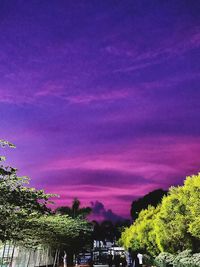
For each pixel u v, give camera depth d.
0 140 8.94
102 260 46.91
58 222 19.58
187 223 33.19
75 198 44.69
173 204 35.72
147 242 45.22
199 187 30.34
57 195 9.99
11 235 9.51
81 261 49.06
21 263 23.31
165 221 35.88
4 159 8.94
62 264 42.59
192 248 33.72
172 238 35.19
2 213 8.94
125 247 66.06
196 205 29.52
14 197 8.92
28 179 9.26
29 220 10.67
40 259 28.75
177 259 32.97
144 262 43.69
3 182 8.93
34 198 9.48
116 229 107.19
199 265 29.05
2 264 18.75
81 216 42.75
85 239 38.69
